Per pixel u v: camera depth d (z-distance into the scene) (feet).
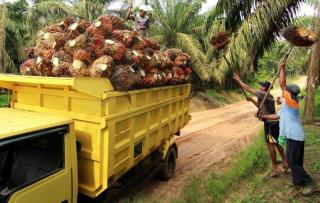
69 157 12.64
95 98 13.48
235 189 20.15
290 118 17.69
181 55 23.04
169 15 73.31
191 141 35.45
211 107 73.05
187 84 25.93
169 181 23.04
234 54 29.25
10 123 11.46
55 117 12.90
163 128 21.25
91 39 14.99
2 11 61.05
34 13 66.03
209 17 35.55
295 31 17.33
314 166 21.11
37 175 11.88
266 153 25.93
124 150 15.61
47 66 15.46
